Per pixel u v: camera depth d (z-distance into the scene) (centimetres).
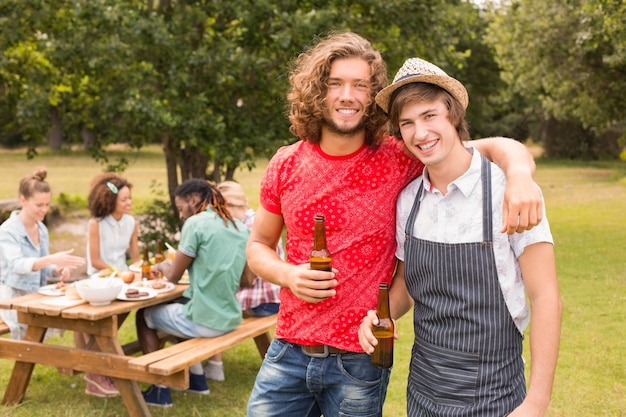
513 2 1486
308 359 242
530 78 1694
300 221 236
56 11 877
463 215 208
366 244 233
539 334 197
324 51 227
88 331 405
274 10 861
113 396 443
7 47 866
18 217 466
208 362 476
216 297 420
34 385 464
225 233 424
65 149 3584
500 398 206
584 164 2755
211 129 885
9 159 3027
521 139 3762
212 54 864
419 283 219
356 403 240
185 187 435
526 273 202
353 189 231
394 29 980
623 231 1081
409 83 209
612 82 1570
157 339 446
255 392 254
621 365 482
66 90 962
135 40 854
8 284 457
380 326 226
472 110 2948
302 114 231
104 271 473
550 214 1320
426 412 218
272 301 476
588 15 1072
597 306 636
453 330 210
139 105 824
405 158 231
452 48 1032
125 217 532
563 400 424
